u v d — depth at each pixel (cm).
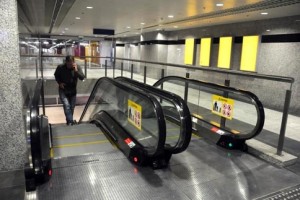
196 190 251
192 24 1062
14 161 240
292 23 712
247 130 398
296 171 305
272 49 779
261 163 325
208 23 1002
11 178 235
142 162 292
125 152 330
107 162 304
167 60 1474
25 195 223
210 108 461
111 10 808
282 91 430
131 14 879
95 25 1321
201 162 321
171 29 1338
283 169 310
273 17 764
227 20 888
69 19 1095
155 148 285
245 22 894
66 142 399
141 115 351
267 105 452
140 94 323
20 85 234
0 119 232
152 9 761
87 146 380
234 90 383
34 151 230
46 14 965
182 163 315
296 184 273
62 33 2134
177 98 311
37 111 238
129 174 278
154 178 272
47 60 1053
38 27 1566
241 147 367
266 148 355
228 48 958
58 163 295
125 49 2280
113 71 995
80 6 754
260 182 274
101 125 486
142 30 1468
